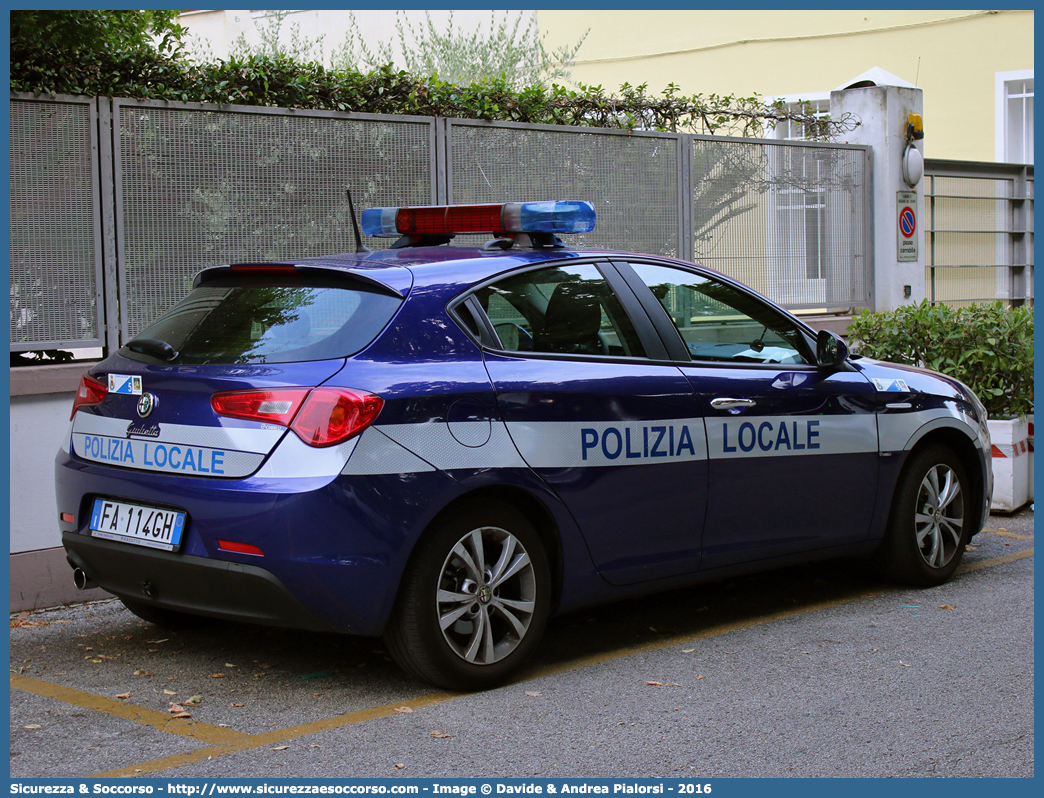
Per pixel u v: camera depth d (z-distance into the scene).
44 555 5.62
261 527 3.78
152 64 6.28
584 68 16.02
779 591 5.85
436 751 3.65
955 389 6.04
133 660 4.68
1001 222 13.18
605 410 4.51
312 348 4.00
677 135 8.88
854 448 5.42
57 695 4.23
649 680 4.38
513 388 4.25
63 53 5.96
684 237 8.95
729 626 5.19
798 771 3.50
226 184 6.47
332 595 3.82
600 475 4.48
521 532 4.29
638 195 8.66
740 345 5.19
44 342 5.82
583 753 3.63
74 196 5.91
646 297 4.89
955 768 3.53
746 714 3.99
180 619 5.11
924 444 5.84
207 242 6.40
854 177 10.42
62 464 4.45
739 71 15.29
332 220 6.92
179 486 3.96
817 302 10.15
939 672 4.46
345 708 4.06
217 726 3.88
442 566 4.07
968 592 5.77
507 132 7.83
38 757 3.61
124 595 4.37
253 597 3.86
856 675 4.43
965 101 14.16
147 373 4.18
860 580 6.06
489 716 3.97
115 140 6.05
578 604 4.55
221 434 3.90
